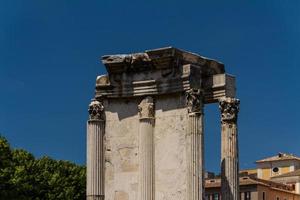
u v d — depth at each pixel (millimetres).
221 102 43031
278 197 183625
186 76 40062
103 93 42406
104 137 42188
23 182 97562
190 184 38938
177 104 40531
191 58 41938
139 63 41562
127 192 41031
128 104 42031
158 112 41125
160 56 40594
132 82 41750
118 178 41438
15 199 96188
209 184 175250
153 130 41000
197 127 39406
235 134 43062
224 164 42969
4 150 97250
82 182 105938
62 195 102250
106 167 41844
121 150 41656
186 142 39719
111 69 42219
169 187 39938
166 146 40469
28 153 102875
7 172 96375
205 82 43844
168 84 40750
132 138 41562
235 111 43094
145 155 40625
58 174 102875
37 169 102312
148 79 41406
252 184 176750
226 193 42594
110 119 42281
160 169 40375
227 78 43406
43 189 101125
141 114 41188
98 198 41375
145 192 40219
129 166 41281
